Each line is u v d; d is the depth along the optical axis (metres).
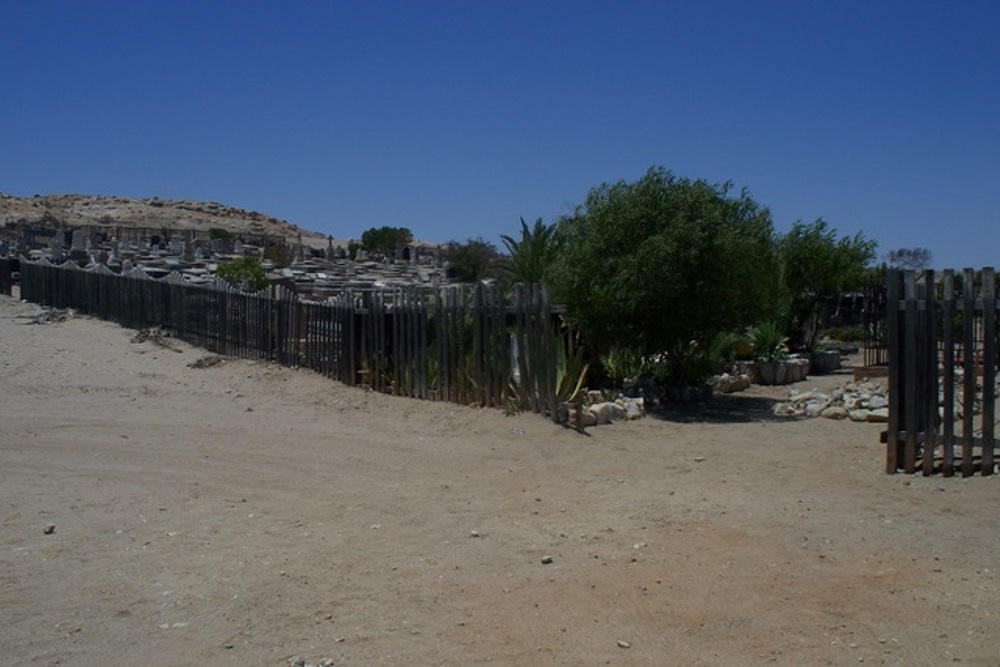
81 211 108.19
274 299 19.39
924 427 9.55
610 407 14.16
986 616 5.75
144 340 22.84
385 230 76.50
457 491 9.61
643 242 15.92
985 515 7.98
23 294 32.50
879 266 28.45
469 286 14.75
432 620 5.85
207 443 12.15
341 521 8.34
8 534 7.80
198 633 5.64
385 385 16.28
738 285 16.67
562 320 16.92
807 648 5.36
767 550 7.14
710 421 14.77
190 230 87.00
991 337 9.22
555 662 5.22
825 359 25.81
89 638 5.56
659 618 5.84
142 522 8.24
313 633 5.64
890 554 6.98
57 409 14.63
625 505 8.79
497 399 14.22
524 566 6.91
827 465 10.43
